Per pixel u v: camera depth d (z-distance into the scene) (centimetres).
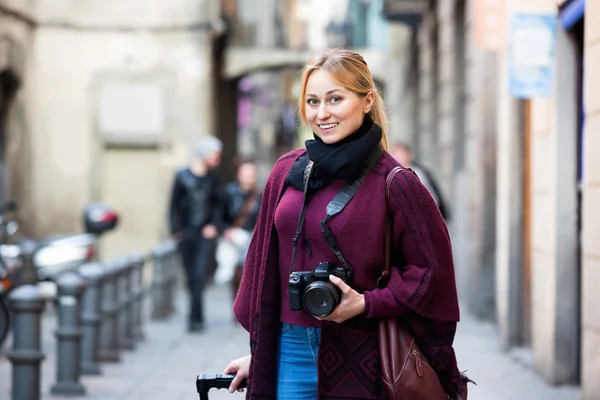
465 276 1794
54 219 2536
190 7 2583
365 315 401
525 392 1012
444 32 2114
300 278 397
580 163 1038
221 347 1385
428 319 410
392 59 3178
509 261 1280
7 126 2373
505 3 1314
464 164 1955
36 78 2525
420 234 407
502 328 1302
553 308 1044
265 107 5375
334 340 410
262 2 2998
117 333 1320
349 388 407
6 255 1448
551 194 1055
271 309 423
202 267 1551
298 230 414
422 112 2644
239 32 2983
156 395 1010
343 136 411
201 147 1556
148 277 2552
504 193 1309
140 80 2578
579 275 1039
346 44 3212
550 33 1057
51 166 2544
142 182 2575
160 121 2581
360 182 412
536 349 1130
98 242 2562
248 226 1576
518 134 1278
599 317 820
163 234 2569
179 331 1576
